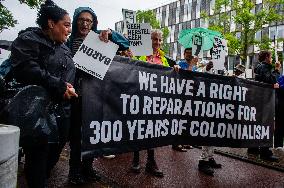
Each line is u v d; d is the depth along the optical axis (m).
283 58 28.30
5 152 1.98
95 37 3.54
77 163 4.15
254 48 41.19
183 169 5.46
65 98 2.95
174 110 4.58
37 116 2.64
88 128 3.74
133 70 4.12
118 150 3.96
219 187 4.55
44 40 2.95
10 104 2.54
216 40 6.27
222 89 5.05
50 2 3.21
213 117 4.98
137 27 5.16
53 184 4.22
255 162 6.16
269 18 27.55
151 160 4.98
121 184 4.39
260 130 5.55
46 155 2.87
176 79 4.59
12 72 2.96
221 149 7.46
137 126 4.15
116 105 3.96
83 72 3.72
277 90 6.19
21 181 4.26
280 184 4.89
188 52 6.26
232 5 29.70
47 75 2.85
